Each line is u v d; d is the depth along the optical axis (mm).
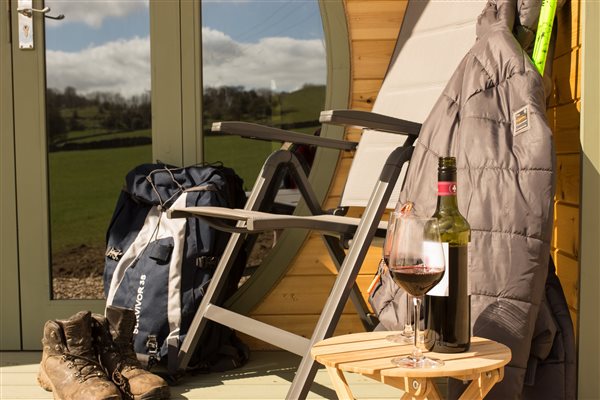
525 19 1876
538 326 1630
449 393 1567
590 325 1855
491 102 1673
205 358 2314
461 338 1296
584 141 1845
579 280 1857
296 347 1781
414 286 1234
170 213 1980
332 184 2635
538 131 1568
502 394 1496
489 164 1601
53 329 2055
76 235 2738
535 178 1547
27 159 2613
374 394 2086
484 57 1738
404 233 1247
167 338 2236
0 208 2619
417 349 1266
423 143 1782
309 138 2266
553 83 2209
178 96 2641
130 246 2342
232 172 2545
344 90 2615
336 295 1762
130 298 2277
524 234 1531
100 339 2088
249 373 2320
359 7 2607
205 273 2311
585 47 1839
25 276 2629
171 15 2627
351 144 2355
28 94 2609
